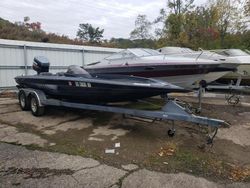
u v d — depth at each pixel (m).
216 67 7.88
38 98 6.64
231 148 4.67
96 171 3.64
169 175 3.56
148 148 4.51
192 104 8.42
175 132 5.34
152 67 7.84
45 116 6.78
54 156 4.14
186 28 26.91
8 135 5.16
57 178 3.44
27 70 12.53
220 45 22.78
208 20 26.16
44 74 7.43
